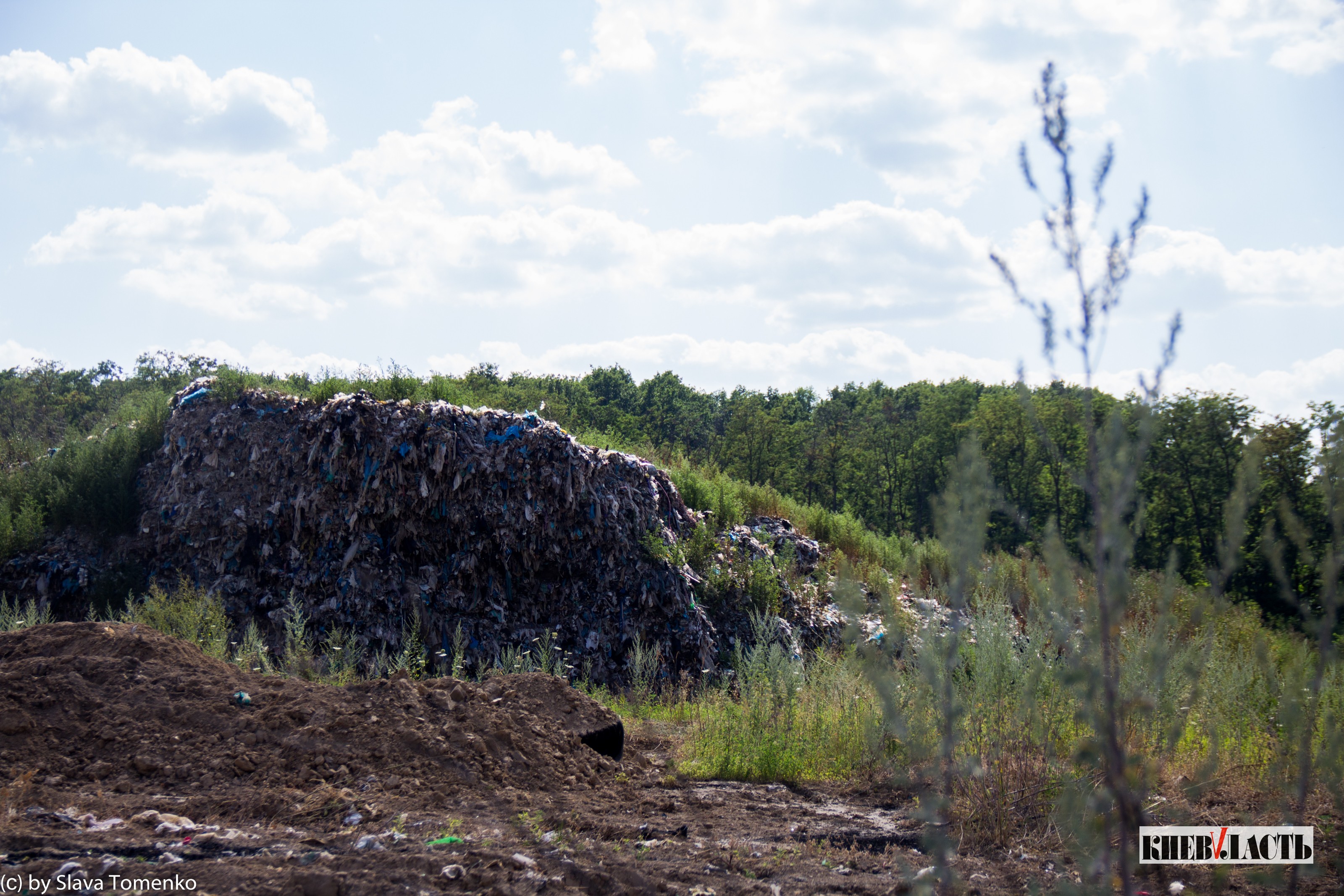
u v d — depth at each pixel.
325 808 4.14
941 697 2.58
